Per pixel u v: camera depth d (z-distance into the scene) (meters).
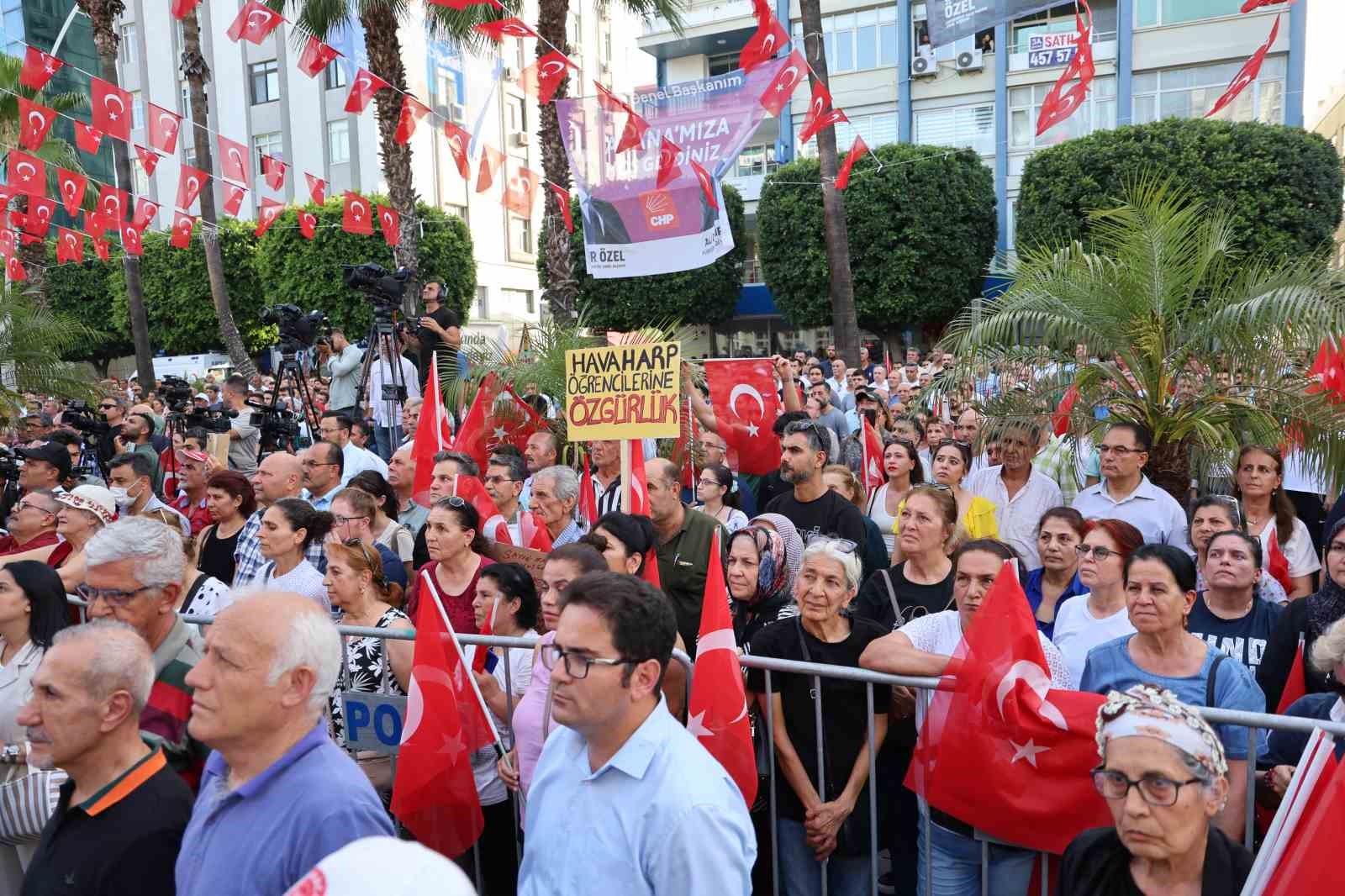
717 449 7.10
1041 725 2.95
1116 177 20.81
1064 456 6.37
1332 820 2.28
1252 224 19.98
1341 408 5.89
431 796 3.33
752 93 8.92
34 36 27.14
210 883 2.11
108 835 2.30
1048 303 6.42
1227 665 3.15
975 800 3.02
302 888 0.99
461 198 33.75
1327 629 3.43
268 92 32.78
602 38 39.38
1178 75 25.05
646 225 9.18
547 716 3.14
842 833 3.40
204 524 7.14
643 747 2.17
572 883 2.14
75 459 10.12
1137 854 2.19
